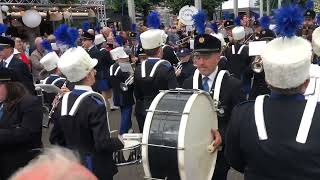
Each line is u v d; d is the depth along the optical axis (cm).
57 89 573
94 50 983
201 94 337
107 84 980
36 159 121
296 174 208
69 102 340
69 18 1817
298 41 221
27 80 645
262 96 234
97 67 963
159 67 545
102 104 338
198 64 378
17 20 1662
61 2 1870
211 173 356
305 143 207
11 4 1566
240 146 232
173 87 540
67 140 341
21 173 113
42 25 1777
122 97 727
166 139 313
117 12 2684
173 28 1778
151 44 558
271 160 214
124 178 565
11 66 636
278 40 224
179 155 308
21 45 927
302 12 227
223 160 369
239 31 920
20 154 361
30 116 360
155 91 547
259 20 1088
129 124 738
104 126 330
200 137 335
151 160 321
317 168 206
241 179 547
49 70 657
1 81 362
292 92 220
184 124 312
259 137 218
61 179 112
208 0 2647
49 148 140
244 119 230
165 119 321
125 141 438
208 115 348
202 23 485
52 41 1089
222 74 371
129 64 769
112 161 355
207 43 370
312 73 319
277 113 218
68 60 339
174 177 316
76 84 348
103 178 337
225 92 365
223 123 367
